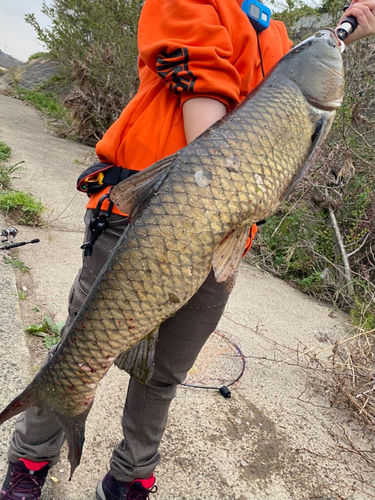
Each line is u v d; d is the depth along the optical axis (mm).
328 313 4609
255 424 2600
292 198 5676
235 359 3207
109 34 9484
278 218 5918
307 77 1443
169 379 1638
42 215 4824
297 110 1404
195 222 1245
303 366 3139
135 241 1266
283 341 3652
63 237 4465
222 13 1383
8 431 2053
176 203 1253
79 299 1608
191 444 2326
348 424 2816
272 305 4375
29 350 2639
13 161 6547
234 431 2500
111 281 1284
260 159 1307
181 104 1398
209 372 2998
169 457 2209
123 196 1368
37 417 1632
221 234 1271
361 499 2238
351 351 3367
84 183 1599
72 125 10344
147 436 1727
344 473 2385
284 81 1432
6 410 1406
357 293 4930
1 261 3482
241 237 1354
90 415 2328
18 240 4047
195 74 1316
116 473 1773
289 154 1371
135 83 9336
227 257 1338
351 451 2477
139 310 1283
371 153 5441
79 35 10156
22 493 1687
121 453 1760
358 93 5598
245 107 1360
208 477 2150
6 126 9375
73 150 8852
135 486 1801
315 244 5516
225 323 3701
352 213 5418
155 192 1283
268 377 3104
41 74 19016
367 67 5785
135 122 1507
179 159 1288
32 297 3215
